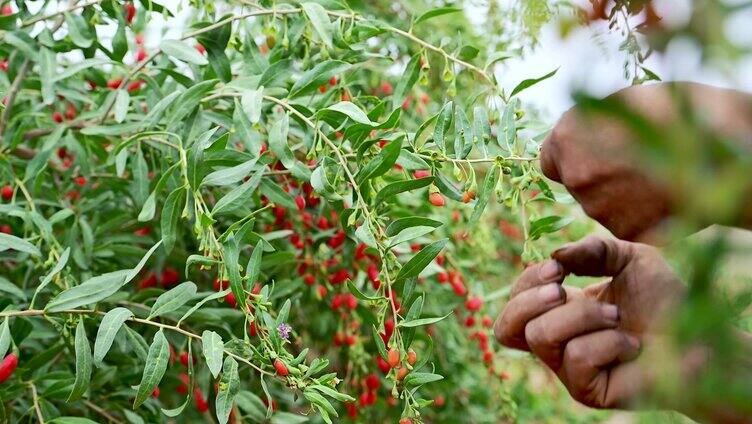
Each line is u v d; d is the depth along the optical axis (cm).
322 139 58
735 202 12
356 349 88
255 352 51
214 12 69
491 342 110
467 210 101
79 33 70
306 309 93
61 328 62
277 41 69
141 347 56
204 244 53
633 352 44
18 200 81
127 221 84
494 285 124
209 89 61
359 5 92
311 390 50
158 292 73
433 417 113
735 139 12
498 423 118
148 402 78
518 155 55
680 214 12
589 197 34
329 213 83
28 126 84
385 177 77
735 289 12
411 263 51
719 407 12
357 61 65
